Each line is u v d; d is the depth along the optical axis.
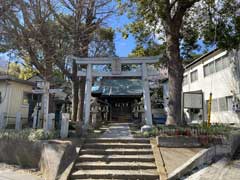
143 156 8.36
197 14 15.51
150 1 13.20
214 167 7.73
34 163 9.22
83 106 17.05
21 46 12.45
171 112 12.59
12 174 8.27
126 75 12.83
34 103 18.25
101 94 22.20
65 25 13.77
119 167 7.68
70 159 8.15
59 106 22.70
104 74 12.98
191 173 7.34
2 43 12.42
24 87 17.83
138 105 20.66
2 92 16.48
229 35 13.71
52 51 12.98
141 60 12.73
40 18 12.40
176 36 13.50
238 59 15.67
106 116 23.42
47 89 11.16
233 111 16.08
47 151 8.66
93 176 7.23
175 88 12.81
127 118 23.64
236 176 6.89
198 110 21.20
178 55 13.38
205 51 18.80
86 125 11.89
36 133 9.96
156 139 9.44
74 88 16.83
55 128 12.00
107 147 9.09
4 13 11.62
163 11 13.34
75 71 16.67
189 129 9.99
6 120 14.58
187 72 23.86
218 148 8.98
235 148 10.21
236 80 15.84
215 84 18.55
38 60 12.79
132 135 10.89
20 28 12.25
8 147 10.06
